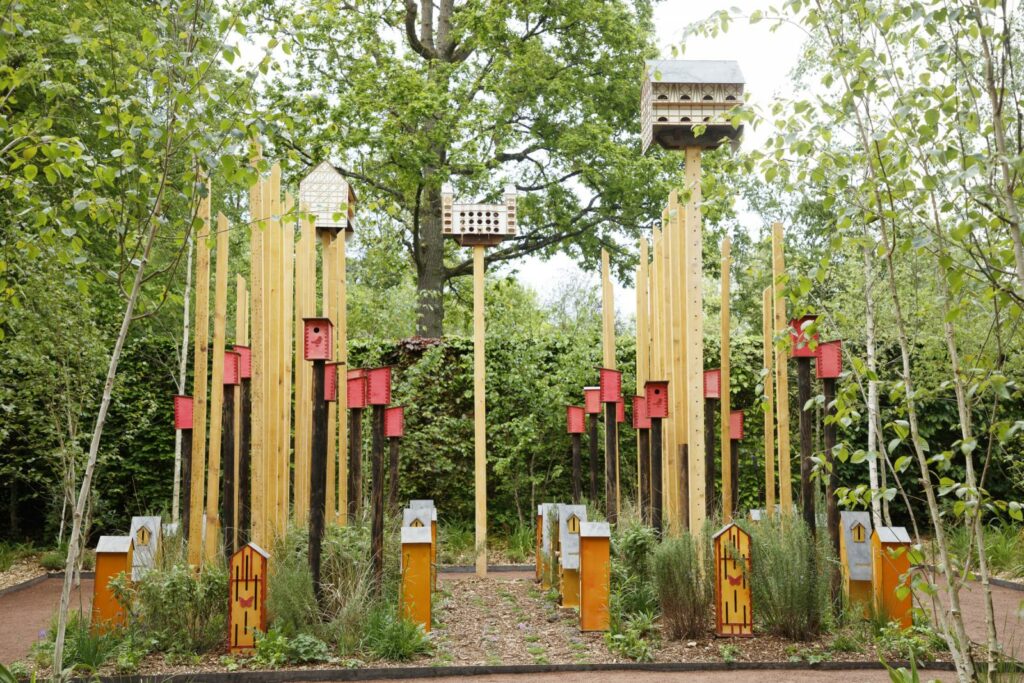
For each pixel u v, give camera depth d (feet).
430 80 56.59
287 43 17.30
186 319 41.16
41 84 18.78
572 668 20.66
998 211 12.67
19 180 18.70
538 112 61.36
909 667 20.10
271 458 26.71
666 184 59.57
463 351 47.75
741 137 27.73
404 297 81.56
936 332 34.88
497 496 46.85
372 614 22.52
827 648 21.63
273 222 27.66
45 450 38.83
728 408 28.94
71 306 28.81
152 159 17.71
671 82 27.63
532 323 58.39
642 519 30.17
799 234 42.09
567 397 46.75
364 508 30.17
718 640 22.44
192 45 17.37
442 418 46.42
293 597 22.44
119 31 34.55
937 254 13.14
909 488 45.96
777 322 25.68
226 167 16.65
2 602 32.01
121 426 45.96
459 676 20.29
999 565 36.29
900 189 13.38
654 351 32.71
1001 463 42.32
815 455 15.35
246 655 21.40
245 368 28.99
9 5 17.93
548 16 59.88
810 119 14.07
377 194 58.54
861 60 13.05
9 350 29.55
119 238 17.10
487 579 36.35
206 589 22.38
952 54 13.07
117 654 20.90
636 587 25.31
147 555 25.20
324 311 32.65
